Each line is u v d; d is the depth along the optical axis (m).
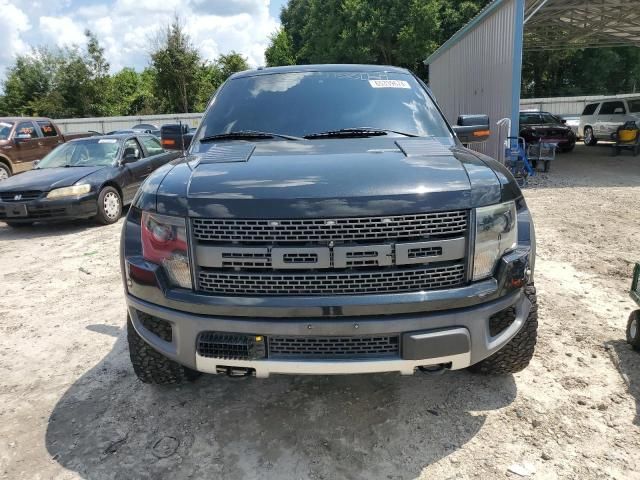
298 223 2.23
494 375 3.23
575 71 41.00
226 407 3.04
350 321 2.28
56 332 4.23
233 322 2.33
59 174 8.33
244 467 2.53
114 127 30.56
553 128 16.62
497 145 12.88
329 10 34.88
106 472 2.52
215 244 2.32
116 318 4.48
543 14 17.23
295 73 3.98
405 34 31.16
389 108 3.58
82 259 6.48
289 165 2.59
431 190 2.29
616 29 20.12
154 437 2.78
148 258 2.51
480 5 32.00
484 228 2.36
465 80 15.92
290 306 2.26
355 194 2.25
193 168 2.70
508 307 2.53
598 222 7.31
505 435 2.71
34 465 2.59
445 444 2.66
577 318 4.09
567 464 2.49
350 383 3.26
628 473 2.42
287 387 3.23
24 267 6.24
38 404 3.15
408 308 2.28
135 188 9.22
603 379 3.21
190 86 41.06
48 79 42.03
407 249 2.26
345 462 2.55
